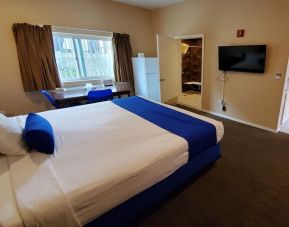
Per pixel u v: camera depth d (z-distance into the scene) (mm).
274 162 2184
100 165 1252
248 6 2904
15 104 3281
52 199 979
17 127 1556
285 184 1812
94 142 1595
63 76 3758
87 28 3748
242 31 3068
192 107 4543
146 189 1378
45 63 3277
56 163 1309
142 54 4293
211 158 1987
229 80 3516
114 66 4234
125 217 1324
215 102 3906
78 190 1035
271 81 2889
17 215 898
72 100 2949
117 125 1940
